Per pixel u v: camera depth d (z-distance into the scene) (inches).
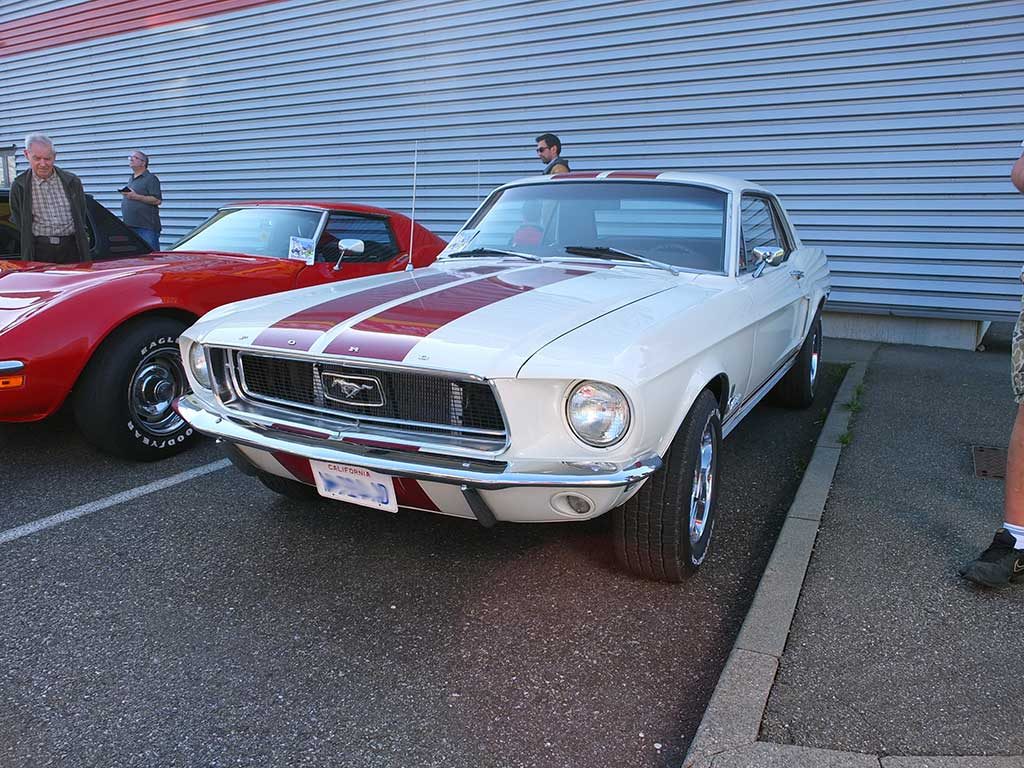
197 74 448.5
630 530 107.3
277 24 410.0
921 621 97.9
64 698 88.9
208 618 105.6
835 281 288.2
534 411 90.3
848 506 132.6
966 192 260.2
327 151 408.5
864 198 277.0
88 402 154.8
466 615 106.3
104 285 155.4
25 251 200.1
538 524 135.0
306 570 118.9
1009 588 105.8
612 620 104.8
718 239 141.6
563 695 89.4
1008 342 288.4
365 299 115.4
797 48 278.7
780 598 103.3
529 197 161.6
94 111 504.4
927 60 257.8
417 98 371.2
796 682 86.1
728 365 121.6
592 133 326.6
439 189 374.6
